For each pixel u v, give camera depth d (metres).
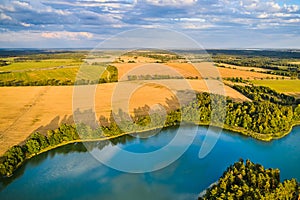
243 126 79.50
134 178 51.09
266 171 46.59
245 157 63.31
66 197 48.03
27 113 89.44
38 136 67.38
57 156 64.31
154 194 47.19
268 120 77.69
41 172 57.28
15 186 52.97
